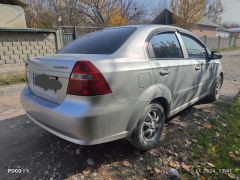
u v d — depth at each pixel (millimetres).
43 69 2568
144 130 2832
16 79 8164
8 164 2707
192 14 26672
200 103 4922
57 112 2277
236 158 2811
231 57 17219
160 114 3033
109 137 2357
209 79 4484
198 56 4031
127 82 2406
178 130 3541
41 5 21828
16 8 13312
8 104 5164
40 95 2727
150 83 2707
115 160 2744
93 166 2633
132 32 2867
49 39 9898
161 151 2941
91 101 2150
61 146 3080
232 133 3471
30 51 9312
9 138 3367
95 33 3342
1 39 8414
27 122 3994
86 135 2182
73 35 11883
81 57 2348
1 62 8531
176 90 3285
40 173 2529
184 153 2898
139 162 2711
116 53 2518
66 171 2549
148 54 2801
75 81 2189
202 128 3627
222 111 4414
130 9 21797
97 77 2166
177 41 3473
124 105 2398
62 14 21391
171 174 2498
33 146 3107
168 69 3008
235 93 5863
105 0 20594
